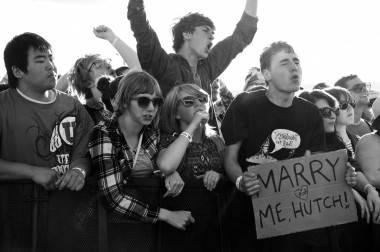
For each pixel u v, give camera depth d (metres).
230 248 3.25
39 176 2.96
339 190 3.28
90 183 3.03
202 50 3.95
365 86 5.04
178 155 3.11
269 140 3.41
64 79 4.54
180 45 4.00
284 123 3.43
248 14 4.30
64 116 3.26
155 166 3.19
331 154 3.29
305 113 3.49
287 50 3.43
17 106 3.16
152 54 3.76
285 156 3.40
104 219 3.02
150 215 3.05
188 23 3.94
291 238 3.34
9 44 3.21
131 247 3.05
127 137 3.13
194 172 3.28
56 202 2.99
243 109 3.44
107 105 3.62
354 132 4.95
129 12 3.74
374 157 3.61
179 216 3.10
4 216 2.98
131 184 3.09
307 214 3.23
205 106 3.36
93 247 3.00
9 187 3.00
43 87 3.18
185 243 3.16
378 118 3.65
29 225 2.97
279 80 3.39
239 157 3.49
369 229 3.56
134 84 3.07
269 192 3.21
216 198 3.24
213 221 3.22
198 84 3.96
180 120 3.37
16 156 3.12
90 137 3.10
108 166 3.00
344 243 3.50
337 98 4.14
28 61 3.14
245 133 3.41
